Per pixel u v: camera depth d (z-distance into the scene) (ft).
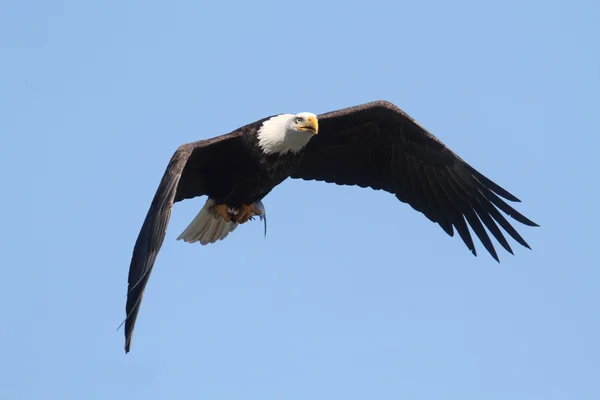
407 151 54.60
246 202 53.72
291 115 52.47
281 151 52.21
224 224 53.98
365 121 54.03
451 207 54.60
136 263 45.73
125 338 43.19
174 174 47.62
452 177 54.13
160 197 46.98
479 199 53.93
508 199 52.80
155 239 45.57
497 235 53.98
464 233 54.60
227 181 53.01
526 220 52.80
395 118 53.42
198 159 52.13
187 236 53.78
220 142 51.65
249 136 52.16
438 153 53.78
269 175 52.70
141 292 43.98
